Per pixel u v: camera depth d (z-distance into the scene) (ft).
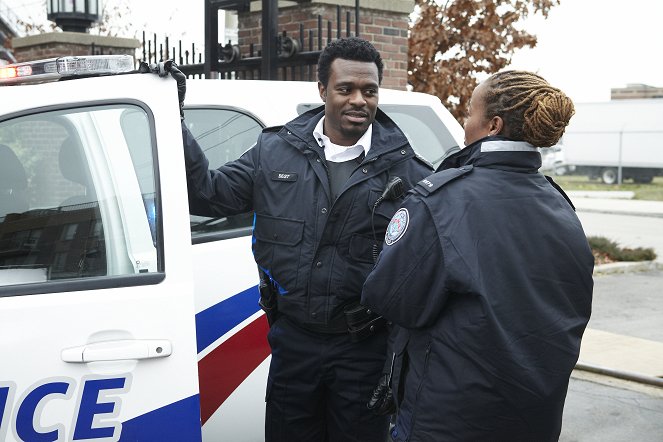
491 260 6.86
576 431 15.30
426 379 7.06
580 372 19.02
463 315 6.89
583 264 7.14
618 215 59.93
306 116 8.93
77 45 29.86
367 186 8.39
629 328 23.35
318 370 8.62
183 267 7.75
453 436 6.89
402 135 8.74
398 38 23.79
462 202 6.98
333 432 8.98
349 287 8.36
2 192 7.85
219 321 9.95
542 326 6.91
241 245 10.34
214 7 19.65
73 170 8.07
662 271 33.96
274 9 18.62
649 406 16.71
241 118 11.28
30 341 7.29
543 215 7.09
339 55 8.43
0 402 7.19
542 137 7.13
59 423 7.29
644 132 88.28
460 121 28.86
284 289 8.54
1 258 7.73
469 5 27.86
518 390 6.79
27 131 7.94
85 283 7.61
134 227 7.88
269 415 9.14
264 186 8.67
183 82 8.32
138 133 8.08
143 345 7.42
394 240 7.14
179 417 7.54
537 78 7.22
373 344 8.57
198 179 8.41
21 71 8.52
